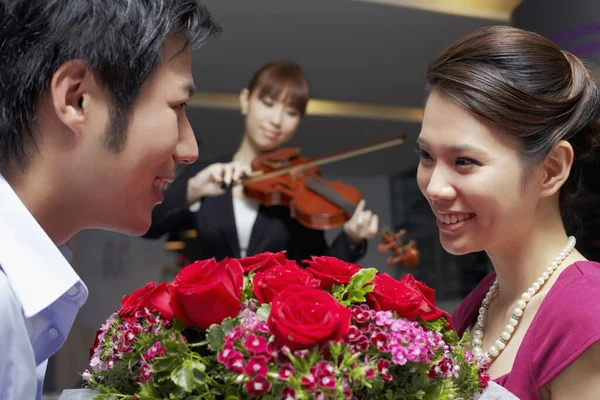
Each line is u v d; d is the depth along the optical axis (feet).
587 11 5.45
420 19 8.02
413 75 9.20
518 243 2.94
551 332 2.62
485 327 3.26
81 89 2.13
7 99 2.11
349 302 2.07
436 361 2.03
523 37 2.83
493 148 2.70
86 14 2.09
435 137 2.77
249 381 1.80
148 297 2.12
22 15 2.09
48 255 2.19
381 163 10.14
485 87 2.66
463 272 10.02
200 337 2.06
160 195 2.46
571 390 2.56
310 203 7.01
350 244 7.07
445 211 2.82
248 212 6.97
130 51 2.12
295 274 2.11
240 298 2.01
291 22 7.89
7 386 2.07
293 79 7.34
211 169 6.87
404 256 7.07
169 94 2.27
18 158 2.17
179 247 7.22
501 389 2.28
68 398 2.15
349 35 8.27
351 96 9.55
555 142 2.72
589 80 2.89
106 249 9.50
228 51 8.33
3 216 2.16
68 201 2.26
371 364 1.87
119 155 2.21
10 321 2.05
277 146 7.64
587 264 2.83
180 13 2.26
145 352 2.01
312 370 1.80
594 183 3.02
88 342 9.39
